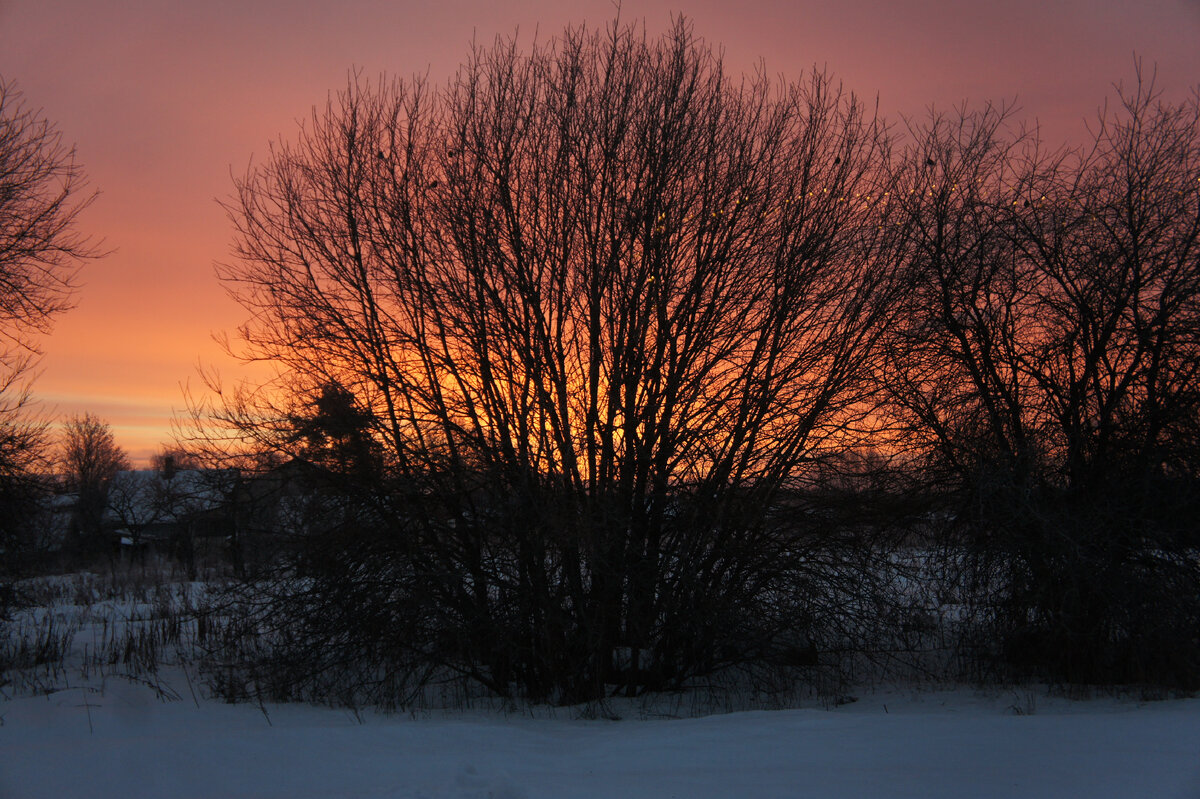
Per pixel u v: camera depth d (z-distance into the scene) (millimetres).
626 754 7105
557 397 10859
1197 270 10648
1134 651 10391
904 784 5699
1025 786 5555
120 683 11734
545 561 10578
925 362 11820
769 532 11109
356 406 10906
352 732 7855
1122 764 6016
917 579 11570
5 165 14930
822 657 11594
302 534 11133
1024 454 10781
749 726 8094
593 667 10781
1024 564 10789
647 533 10906
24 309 15102
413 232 11242
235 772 6602
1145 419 10773
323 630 10867
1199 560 10688
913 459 11867
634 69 11586
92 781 6406
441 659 11031
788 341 11180
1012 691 10484
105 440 41938
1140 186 11008
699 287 10953
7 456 14859
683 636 10961
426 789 5973
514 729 8492
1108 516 10531
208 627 12703
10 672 13016
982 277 11727
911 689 11094
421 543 10883
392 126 11719
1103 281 10945
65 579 27969
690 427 10891
